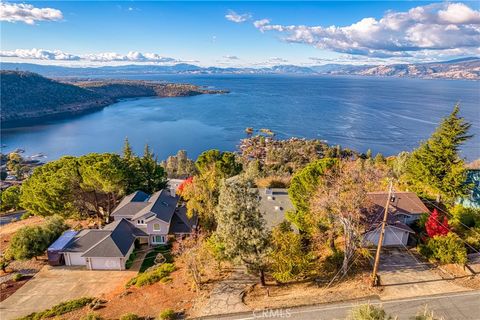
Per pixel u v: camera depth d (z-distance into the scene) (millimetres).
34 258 38844
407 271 27688
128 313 25109
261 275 27141
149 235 41188
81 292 31547
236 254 25406
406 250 31188
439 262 28656
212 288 27578
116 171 44406
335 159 34969
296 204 34688
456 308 22922
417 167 38500
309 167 35250
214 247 27219
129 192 51438
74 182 45812
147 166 59406
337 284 26750
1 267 36156
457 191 35469
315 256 30984
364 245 29656
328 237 31031
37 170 50156
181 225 43031
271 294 26328
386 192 36688
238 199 24875
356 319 17484
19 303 29984
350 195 27750
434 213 31234
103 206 50906
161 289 28531
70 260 37438
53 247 37656
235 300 25750
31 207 45750
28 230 38688
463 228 32969
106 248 36406
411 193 37750
